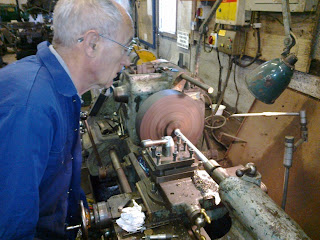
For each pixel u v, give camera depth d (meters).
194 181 1.05
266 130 1.50
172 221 0.96
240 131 1.70
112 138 1.72
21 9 5.20
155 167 1.01
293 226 0.64
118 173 1.42
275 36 1.48
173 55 3.16
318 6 1.18
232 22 1.69
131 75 1.45
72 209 1.06
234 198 0.74
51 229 0.91
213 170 0.93
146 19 3.99
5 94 0.63
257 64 1.68
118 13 0.73
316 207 1.14
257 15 1.59
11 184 0.60
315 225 1.13
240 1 1.59
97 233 1.28
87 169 1.92
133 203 0.99
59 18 0.70
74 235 1.14
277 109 1.46
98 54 0.74
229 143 1.85
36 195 0.64
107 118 1.98
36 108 0.62
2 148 0.59
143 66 1.50
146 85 1.45
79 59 0.74
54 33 0.74
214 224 1.12
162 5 3.32
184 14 2.66
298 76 1.39
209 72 2.35
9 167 0.59
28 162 0.61
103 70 0.78
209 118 1.89
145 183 1.10
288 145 1.04
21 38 3.71
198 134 1.48
